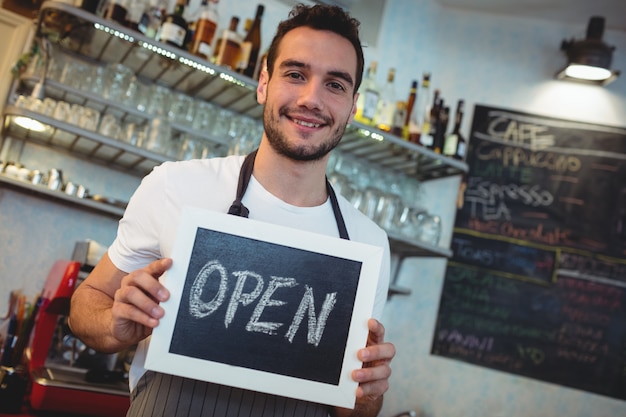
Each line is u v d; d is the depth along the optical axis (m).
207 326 1.06
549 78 3.38
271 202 1.28
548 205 3.25
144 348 1.24
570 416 3.07
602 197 3.24
